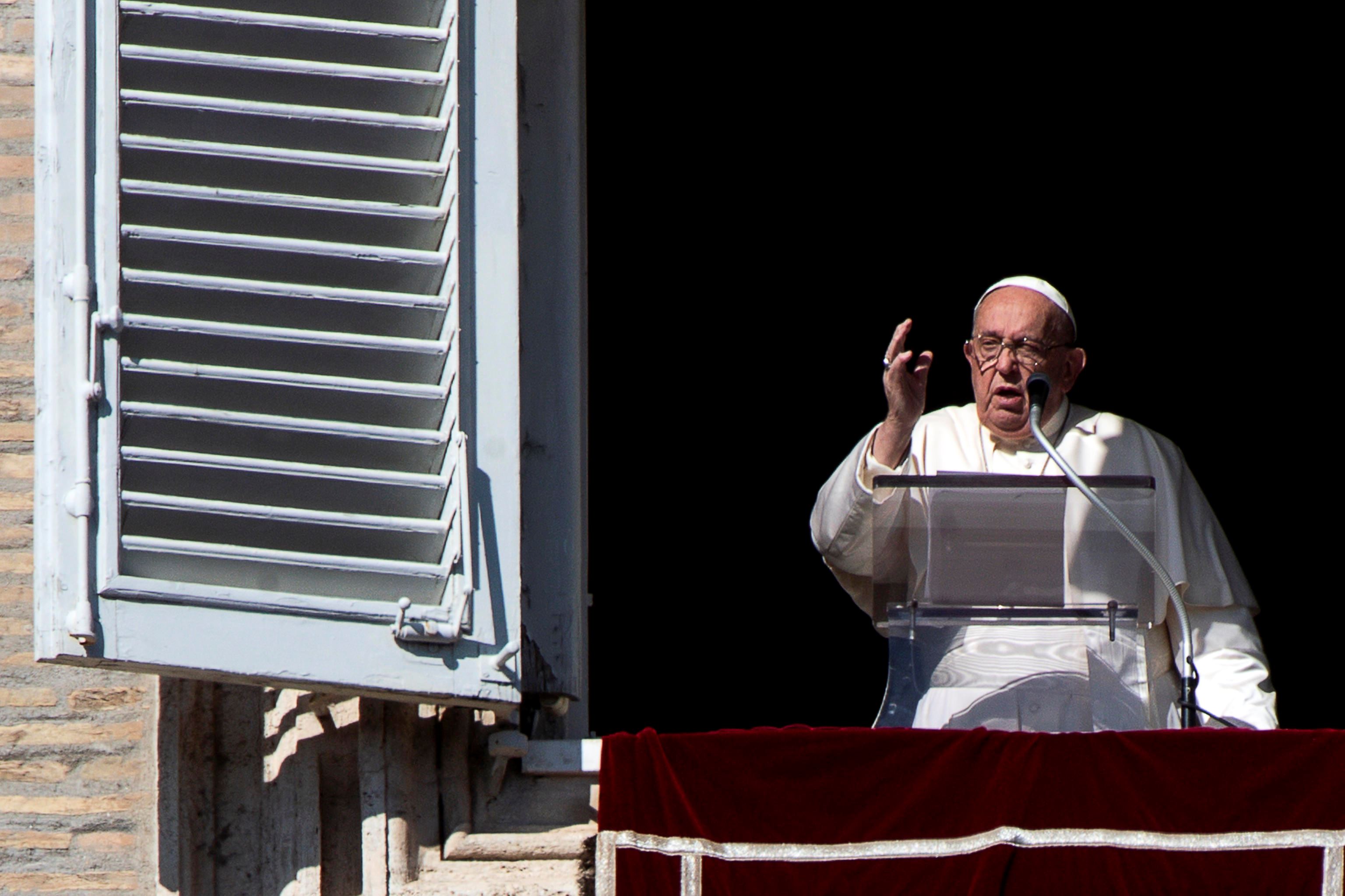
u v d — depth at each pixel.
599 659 43.34
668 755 18.59
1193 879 18.22
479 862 18.98
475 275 19.33
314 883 19.02
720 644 43.31
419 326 19.16
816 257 43.44
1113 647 19.02
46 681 20.59
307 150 19.22
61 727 20.50
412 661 18.53
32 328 21.38
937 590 18.70
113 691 20.59
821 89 41.16
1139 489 18.64
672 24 39.94
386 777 19.02
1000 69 40.88
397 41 19.53
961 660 18.91
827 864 18.36
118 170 18.61
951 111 41.59
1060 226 43.03
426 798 19.14
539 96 21.31
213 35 19.22
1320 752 18.33
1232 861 18.22
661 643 43.44
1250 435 42.75
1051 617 18.70
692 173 42.38
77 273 18.36
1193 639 20.81
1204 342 43.00
